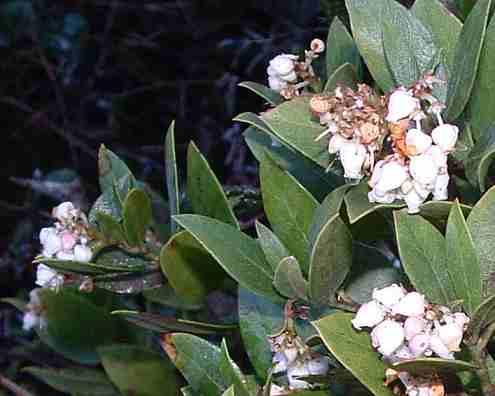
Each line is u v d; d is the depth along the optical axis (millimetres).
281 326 290
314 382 257
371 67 267
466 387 247
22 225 687
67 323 396
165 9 739
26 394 449
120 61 743
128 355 369
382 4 263
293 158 290
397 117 229
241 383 264
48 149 726
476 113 261
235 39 706
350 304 263
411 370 221
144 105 726
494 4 266
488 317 224
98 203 342
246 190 370
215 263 318
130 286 330
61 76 747
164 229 363
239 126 658
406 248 236
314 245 237
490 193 237
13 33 757
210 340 373
